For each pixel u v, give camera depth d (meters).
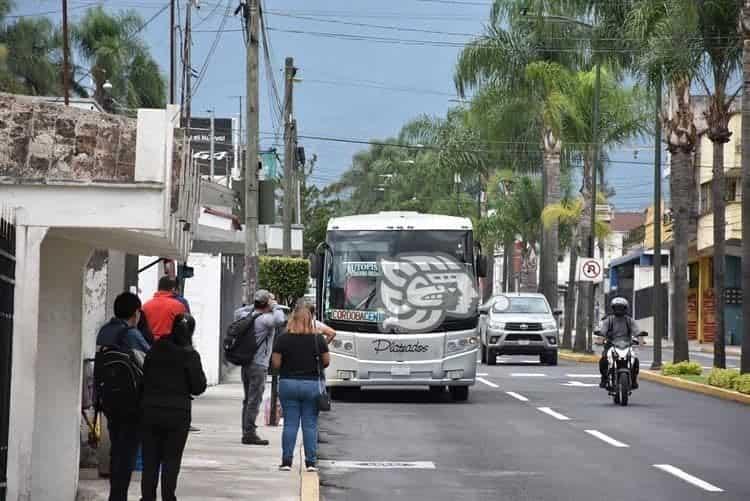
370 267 45.84
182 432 20.78
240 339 31.52
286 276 65.38
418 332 45.50
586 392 51.78
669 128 66.75
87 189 18.64
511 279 130.62
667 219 127.56
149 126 18.84
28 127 19.36
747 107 48.66
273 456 29.52
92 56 116.75
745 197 49.12
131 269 34.19
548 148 93.56
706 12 56.22
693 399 48.91
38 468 21.64
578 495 24.72
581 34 91.56
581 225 92.38
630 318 46.25
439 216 47.09
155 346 20.84
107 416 20.92
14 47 108.38
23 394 18.09
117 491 21.00
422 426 37.81
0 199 18.52
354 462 29.62
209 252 49.69
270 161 105.69
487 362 75.31
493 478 27.08
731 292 115.44
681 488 25.61
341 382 45.50
